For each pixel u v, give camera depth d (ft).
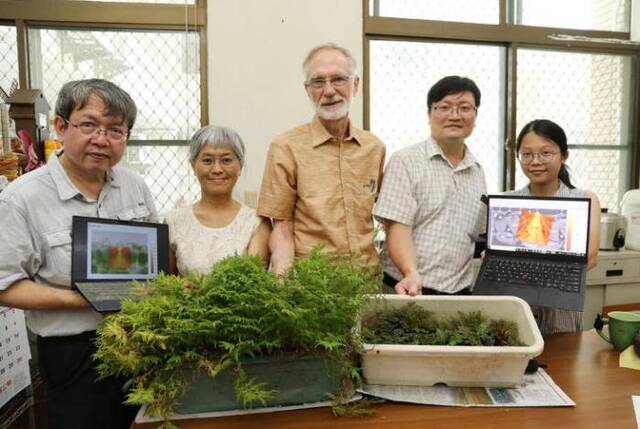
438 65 10.12
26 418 5.83
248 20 8.66
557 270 4.58
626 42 10.73
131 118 3.76
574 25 10.66
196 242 4.87
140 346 2.78
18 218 3.57
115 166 4.22
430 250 5.08
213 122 8.74
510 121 10.32
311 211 4.91
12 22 8.33
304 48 8.84
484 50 10.31
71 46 8.64
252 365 2.93
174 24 8.55
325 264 3.26
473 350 3.07
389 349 3.11
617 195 11.27
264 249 4.98
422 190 5.08
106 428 4.01
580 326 5.59
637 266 9.26
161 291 3.02
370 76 9.70
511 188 10.39
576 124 10.90
